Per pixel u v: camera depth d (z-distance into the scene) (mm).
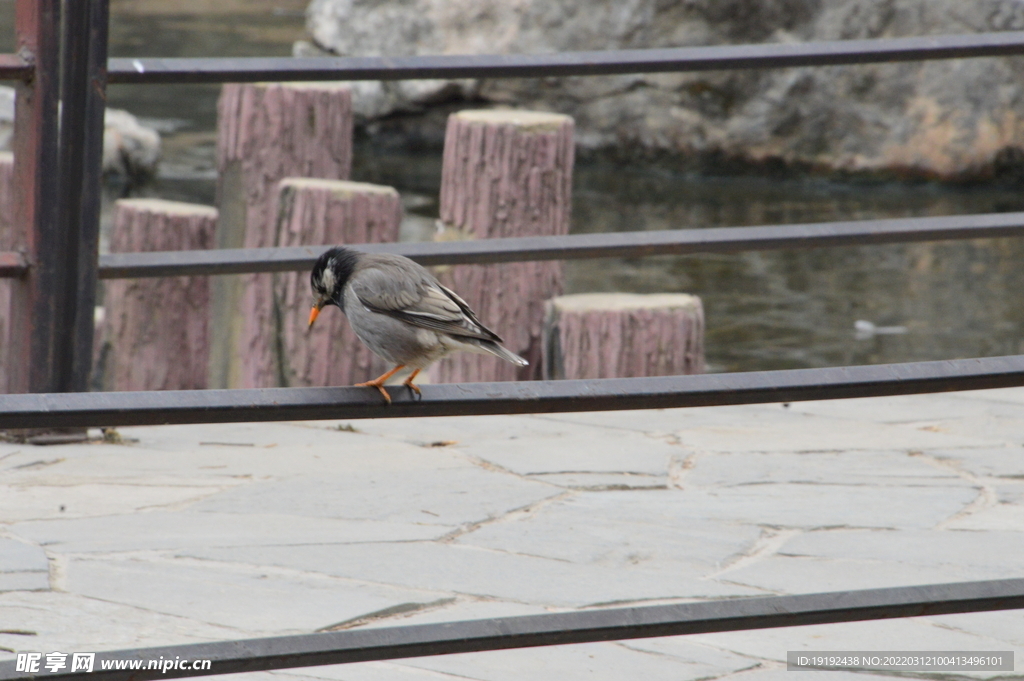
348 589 7453
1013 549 8312
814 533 8641
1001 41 11016
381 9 35250
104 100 9969
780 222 27812
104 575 7547
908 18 32250
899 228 11156
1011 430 11516
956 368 5465
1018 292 22266
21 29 9828
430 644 4828
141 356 14789
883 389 5387
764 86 33281
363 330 7609
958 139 32156
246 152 16484
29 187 9984
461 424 11586
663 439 11156
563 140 14938
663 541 8422
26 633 6668
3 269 9992
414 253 10375
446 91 35062
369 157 34844
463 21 34594
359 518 8773
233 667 4684
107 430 10727
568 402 5250
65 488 9328
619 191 31531
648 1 33188
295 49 37156
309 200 14266
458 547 8227
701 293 21844
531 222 14875
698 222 27625
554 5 33750
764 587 7598
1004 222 11344
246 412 5082
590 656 6750
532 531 8578
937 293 22156
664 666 6625
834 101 32938
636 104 34469
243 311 14938
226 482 9586
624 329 13422
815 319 20438
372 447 10680
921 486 9766
